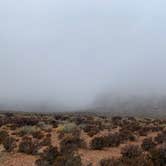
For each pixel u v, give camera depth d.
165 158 11.09
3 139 17.06
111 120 37.72
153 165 10.57
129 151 12.37
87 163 11.48
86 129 23.06
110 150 14.83
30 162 12.01
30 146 14.04
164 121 37.75
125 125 28.06
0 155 13.02
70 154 11.62
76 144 15.21
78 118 39.81
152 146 14.96
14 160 12.32
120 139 17.48
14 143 15.18
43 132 22.70
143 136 21.03
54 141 17.91
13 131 23.77
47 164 10.95
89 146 15.59
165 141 17.05
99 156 13.11
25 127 22.94
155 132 23.70
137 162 10.41
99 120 36.84
